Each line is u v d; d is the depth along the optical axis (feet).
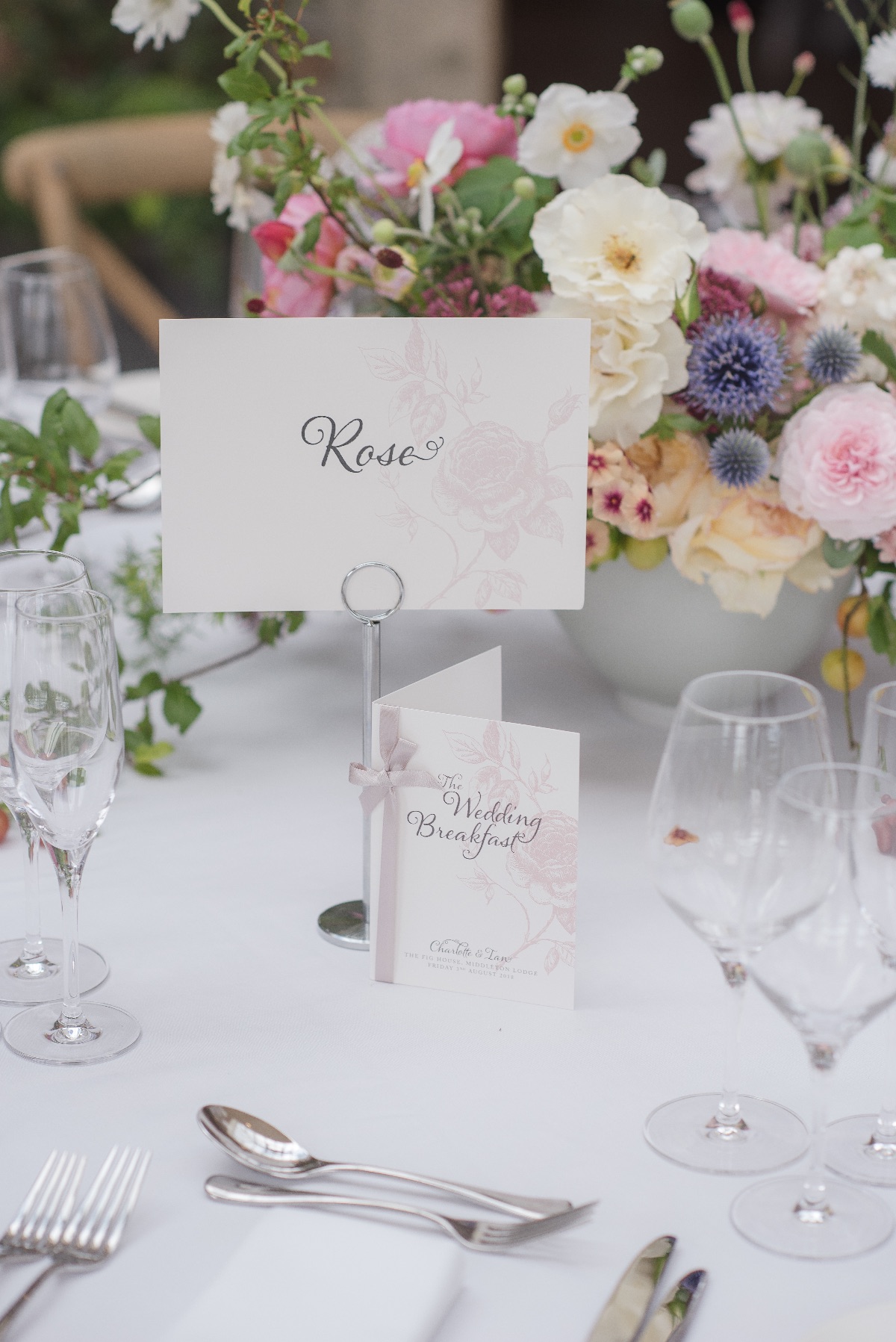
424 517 3.16
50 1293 2.23
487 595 3.21
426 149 3.83
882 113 12.19
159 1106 2.67
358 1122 2.63
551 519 3.16
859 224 3.97
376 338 3.07
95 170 8.29
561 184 3.81
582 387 3.10
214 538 3.14
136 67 17.10
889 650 3.86
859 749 4.10
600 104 3.68
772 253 3.79
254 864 3.59
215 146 8.45
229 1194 2.42
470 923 3.02
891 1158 2.54
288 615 4.45
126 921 3.34
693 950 3.23
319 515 3.15
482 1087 2.74
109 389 5.87
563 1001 2.99
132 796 3.92
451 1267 2.18
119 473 4.07
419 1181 2.43
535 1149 2.57
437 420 3.11
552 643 4.96
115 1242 2.31
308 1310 2.08
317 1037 2.89
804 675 4.63
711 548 3.62
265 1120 2.62
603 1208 2.42
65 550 4.92
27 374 5.71
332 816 3.83
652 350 3.49
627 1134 2.61
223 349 3.05
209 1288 2.13
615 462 3.52
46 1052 2.81
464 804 2.97
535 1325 2.18
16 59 16.69
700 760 2.40
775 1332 2.16
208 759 4.13
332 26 13.41
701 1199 2.44
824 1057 2.31
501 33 13.35
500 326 3.07
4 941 3.28
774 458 3.71
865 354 3.68
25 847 3.15
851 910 2.18
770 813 2.25
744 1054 2.85
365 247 3.82
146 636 4.33
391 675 4.64
